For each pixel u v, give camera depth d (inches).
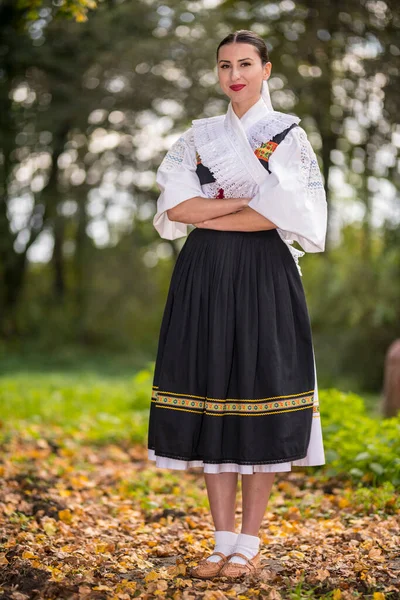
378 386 606.2
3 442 329.7
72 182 805.2
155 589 134.8
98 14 621.6
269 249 142.9
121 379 697.6
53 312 884.0
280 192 136.6
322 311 616.7
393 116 469.1
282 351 140.2
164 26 665.0
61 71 699.4
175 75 699.4
